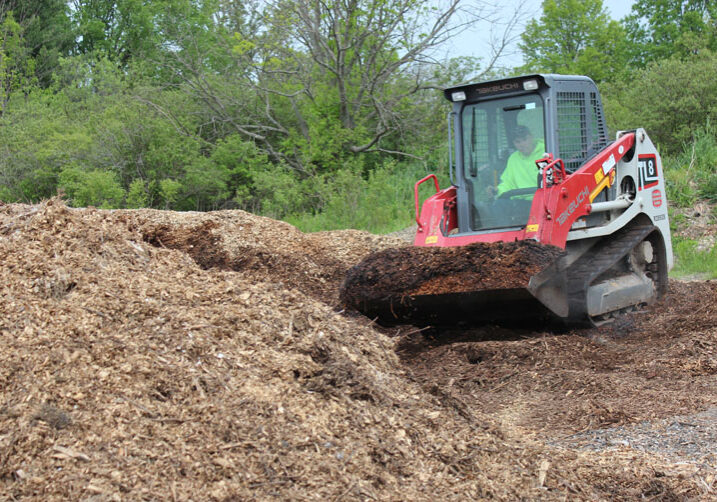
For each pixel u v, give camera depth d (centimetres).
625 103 2130
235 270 940
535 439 476
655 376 620
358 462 364
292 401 397
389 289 707
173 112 2266
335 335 486
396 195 2039
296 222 1920
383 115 2248
